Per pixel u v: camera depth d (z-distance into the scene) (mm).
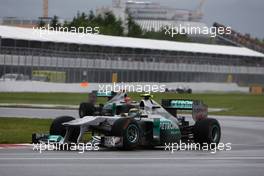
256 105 149125
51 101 131125
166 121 45000
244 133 64562
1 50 168125
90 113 62062
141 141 43219
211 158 39188
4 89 161375
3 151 41031
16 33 173125
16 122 69750
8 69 170125
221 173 31734
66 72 184125
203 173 31547
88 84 181000
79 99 141375
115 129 42156
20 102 123875
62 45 182500
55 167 32344
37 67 176250
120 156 38969
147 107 45469
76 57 186500
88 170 31438
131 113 44625
